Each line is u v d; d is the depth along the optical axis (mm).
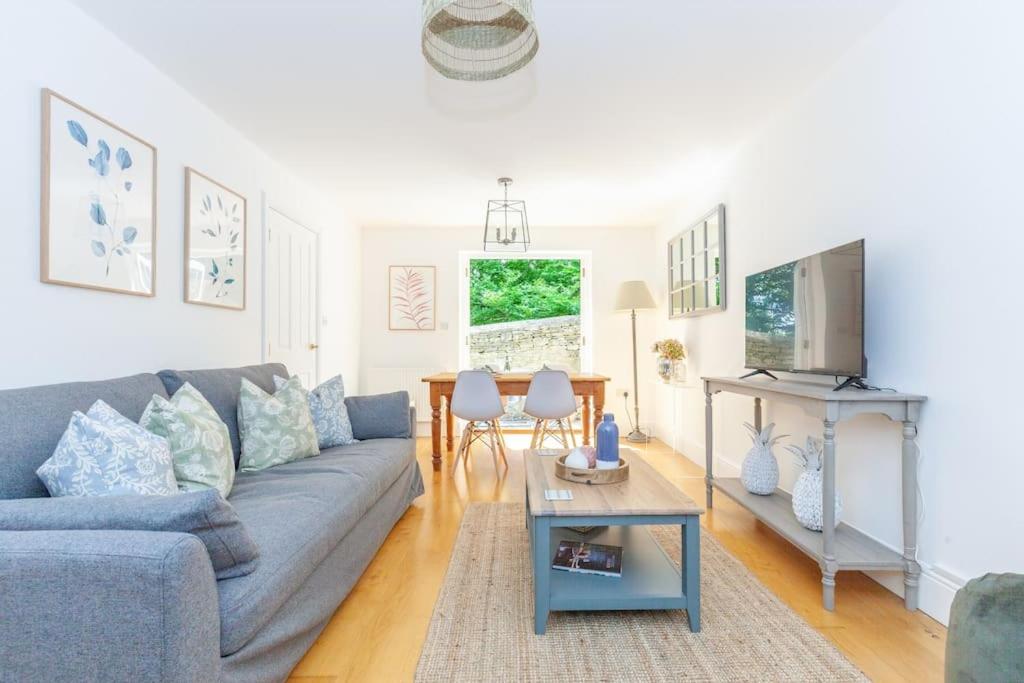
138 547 962
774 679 1446
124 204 2139
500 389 4051
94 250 1982
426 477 3697
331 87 2529
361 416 3012
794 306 2361
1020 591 864
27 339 1730
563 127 2986
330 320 4566
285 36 2104
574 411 3775
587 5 1894
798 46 2174
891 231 1973
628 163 3580
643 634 1677
